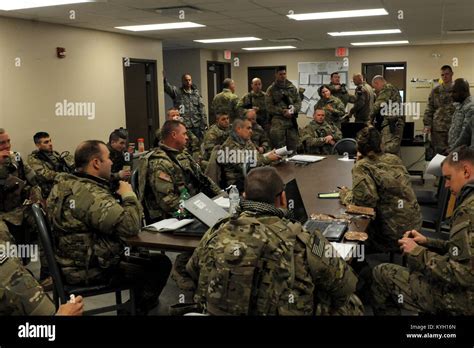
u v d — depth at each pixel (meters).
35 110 5.77
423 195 4.31
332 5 5.36
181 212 2.79
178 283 2.58
